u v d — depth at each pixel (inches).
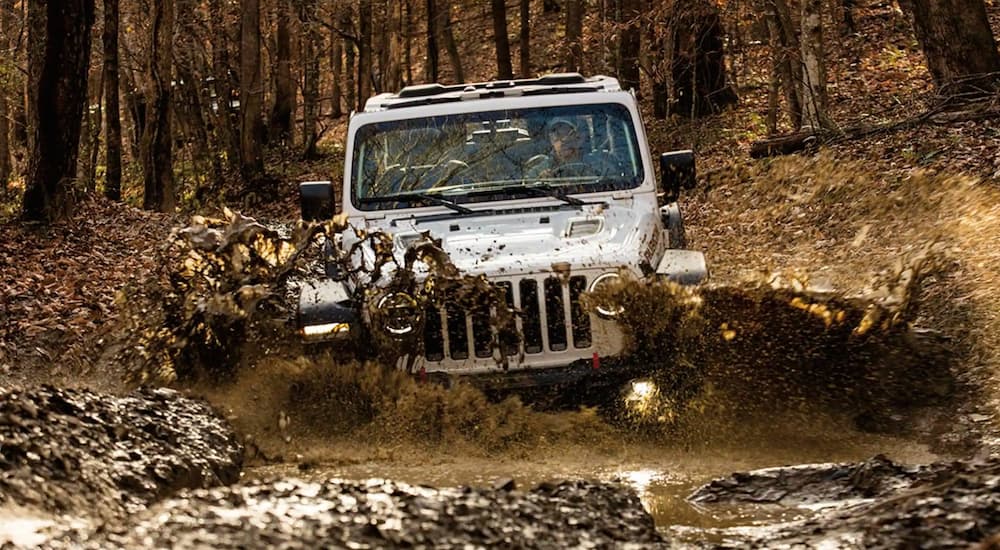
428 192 335.9
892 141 725.3
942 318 336.2
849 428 276.4
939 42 796.6
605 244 296.2
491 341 281.4
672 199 344.8
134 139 1775.3
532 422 274.5
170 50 1006.4
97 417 200.1
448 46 1823.3
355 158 343.6
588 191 334.0
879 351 287.6
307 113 1722.4
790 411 279.1
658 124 1285.7
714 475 238.7
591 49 1483.8
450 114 348.8
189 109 1519.4
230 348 294.4
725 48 1321.4
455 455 264.2
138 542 129.0
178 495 152.5
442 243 306.2
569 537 145.6
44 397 196.7
